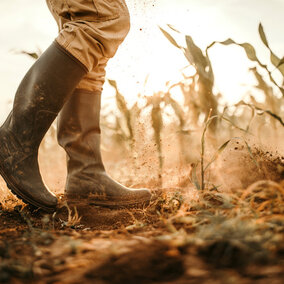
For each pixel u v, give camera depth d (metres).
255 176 1.45
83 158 1.49
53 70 1.27
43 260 0.70
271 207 0.96
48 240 0.85
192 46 1.84
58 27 1.51
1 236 0.92
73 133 1.49
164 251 0.70
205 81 1.86
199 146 1.96
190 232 0.91
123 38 1.41
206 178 1.63
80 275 0.62
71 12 1.33
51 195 1.34
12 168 1.27
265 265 0.60
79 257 0.71
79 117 1.48
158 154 2.00
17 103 1.29
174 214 1.22
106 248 0.76
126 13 1.41
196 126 2.04
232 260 0.63
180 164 1.93
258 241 0.67
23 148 1.28
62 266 0.66
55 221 1.30
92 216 1.37
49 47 1.30
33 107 1.27
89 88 1.50
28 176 1.29
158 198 1.52
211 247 0.69
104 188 1.48
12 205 1.39
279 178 1.40
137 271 0.62
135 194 1.50
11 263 0.66
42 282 0.60
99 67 1.51
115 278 0.60
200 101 1.95
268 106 1.95
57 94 1.28
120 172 2.39
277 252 0.64
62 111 1.49
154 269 0.62
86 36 1.28
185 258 0.66
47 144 2.63
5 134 1.30
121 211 1.43
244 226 0.73
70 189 1.48
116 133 2.43
